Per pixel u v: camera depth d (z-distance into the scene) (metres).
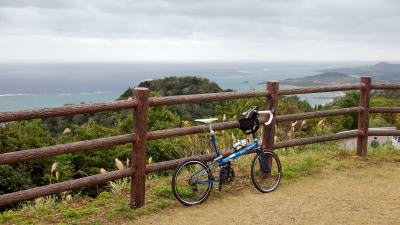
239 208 4.90
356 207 4.93
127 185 5.83
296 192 5.55
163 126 10.79
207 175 5.15
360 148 7.59
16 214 4.64
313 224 4.38
